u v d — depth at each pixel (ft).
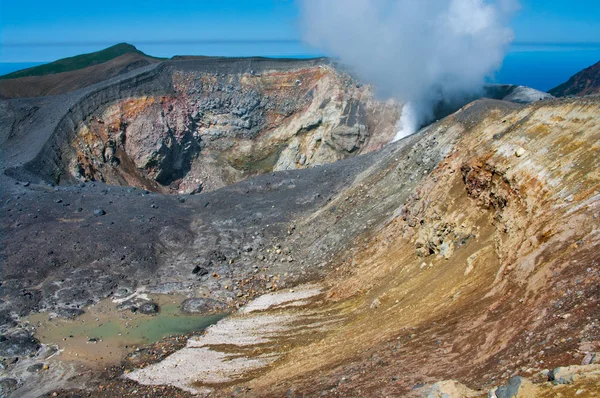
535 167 108.17
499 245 100.12
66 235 195.83
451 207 134.72
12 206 208.03
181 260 200.23
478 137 151.74
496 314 75.51
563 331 58.18
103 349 141.90
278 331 137.28
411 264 136.36
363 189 215.31
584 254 73.20
